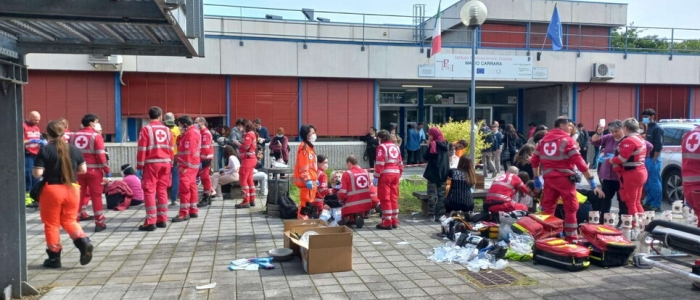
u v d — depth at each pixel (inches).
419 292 199.0
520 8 823.1
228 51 639.8
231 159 450.6
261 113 663.1
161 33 195.3
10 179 189.6
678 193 422.0
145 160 312.8
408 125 812.0
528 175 341.7
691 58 776.3
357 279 215.8
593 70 740.7
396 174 320.5
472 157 383.2
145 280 214.4
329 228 249.8
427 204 370.6
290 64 658.8
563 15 839.7
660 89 788.6
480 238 264.8
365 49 677.9
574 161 257.1
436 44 539.2
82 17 165.0
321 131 682.2
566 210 263.0
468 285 207.8
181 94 639.8
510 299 191.0
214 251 263.0
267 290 201.2
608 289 202.1
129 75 622.8
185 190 346.6
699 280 165.9
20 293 192.2
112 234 303.9
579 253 226.1
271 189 367.2
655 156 378.0
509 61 715.4
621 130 314.7
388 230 318.3
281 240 287.6
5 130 188.4
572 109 761.0
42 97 599.8
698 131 230.7
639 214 276.7
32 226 326.0
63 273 224.7
